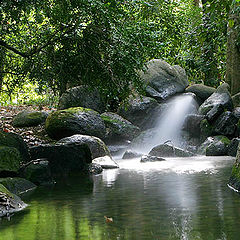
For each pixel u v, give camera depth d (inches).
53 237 121.6
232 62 552.1
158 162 348.2
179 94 572.4
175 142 476.4
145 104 530.3
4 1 259.9
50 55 295.7
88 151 304.0
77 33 286.2
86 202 178.4
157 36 314.7
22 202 179.9
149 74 572.1
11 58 312.3
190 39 632.4
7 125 484.1
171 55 630.5
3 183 212.4
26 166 248.8
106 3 277.1
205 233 120.0
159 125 525.0
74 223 139.1
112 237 119.6
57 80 299.3
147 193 193.8
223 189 196.5
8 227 136.3
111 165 318.7
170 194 188.2
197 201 169.0
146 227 130.0
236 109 470.0
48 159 295.0
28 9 266.7
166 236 118.5
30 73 297.9
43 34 295.0
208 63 668.7
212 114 460.8
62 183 248.1
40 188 229.3
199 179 233.8
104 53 287.9
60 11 266.2
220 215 142.6
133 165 334.6
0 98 635.5
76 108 468.4
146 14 345.4
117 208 161.8
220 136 438.0
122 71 289.6
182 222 134.5
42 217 150.3
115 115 515.8
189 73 692.7
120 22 283.9
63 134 446.9
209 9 239.0
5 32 291.1
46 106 612.1
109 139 477.1
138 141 480.1
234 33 553.0
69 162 296.7
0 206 163.6
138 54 291.3
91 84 307.3
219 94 525.3
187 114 508.4
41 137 456.4
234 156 390.3
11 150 242.1
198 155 407.8
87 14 269.0
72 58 296.8
